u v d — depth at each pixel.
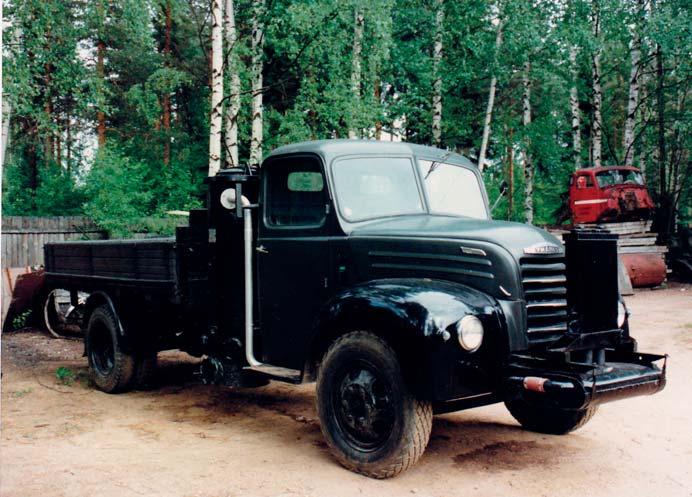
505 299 4.19
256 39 13.41
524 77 20.78
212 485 4.08
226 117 13.82
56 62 12.48
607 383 3.85
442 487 4.08
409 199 5.14
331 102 13.68
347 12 12.90
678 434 5.22
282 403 6.35
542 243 4.38
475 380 4.01
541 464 4.52
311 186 4.97
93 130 24.97
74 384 7.12
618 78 27.39
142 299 6.67
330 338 4.62
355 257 4.73
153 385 7.18
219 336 5.66
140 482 4.12
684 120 19.53
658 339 9.38
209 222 5.71
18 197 21.44
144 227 17.42
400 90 19.36
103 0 13.23
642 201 17.34
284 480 4.18
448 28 17.70
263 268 5.27
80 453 4.71
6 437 5.11
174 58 22.14
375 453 4.19
